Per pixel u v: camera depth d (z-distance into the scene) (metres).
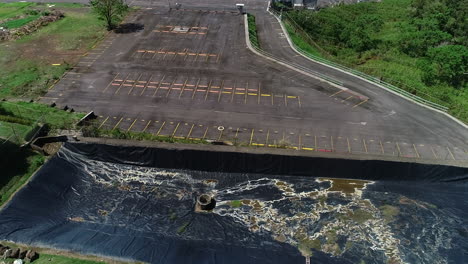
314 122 44.31
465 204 34.16
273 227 32.00
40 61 56.03
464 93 53.59
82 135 39.44
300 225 32.19
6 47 59.62
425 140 42.00
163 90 49.59
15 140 37.72
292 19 72.00
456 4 74.88
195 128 42.66
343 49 66.88
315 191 35.47
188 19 71.75
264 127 43.22
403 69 58.59
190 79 52.12
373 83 52.22
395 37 70.31
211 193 35.16
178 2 80.44
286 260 28.73
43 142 38.44
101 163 37.91
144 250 28.61
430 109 47.19
